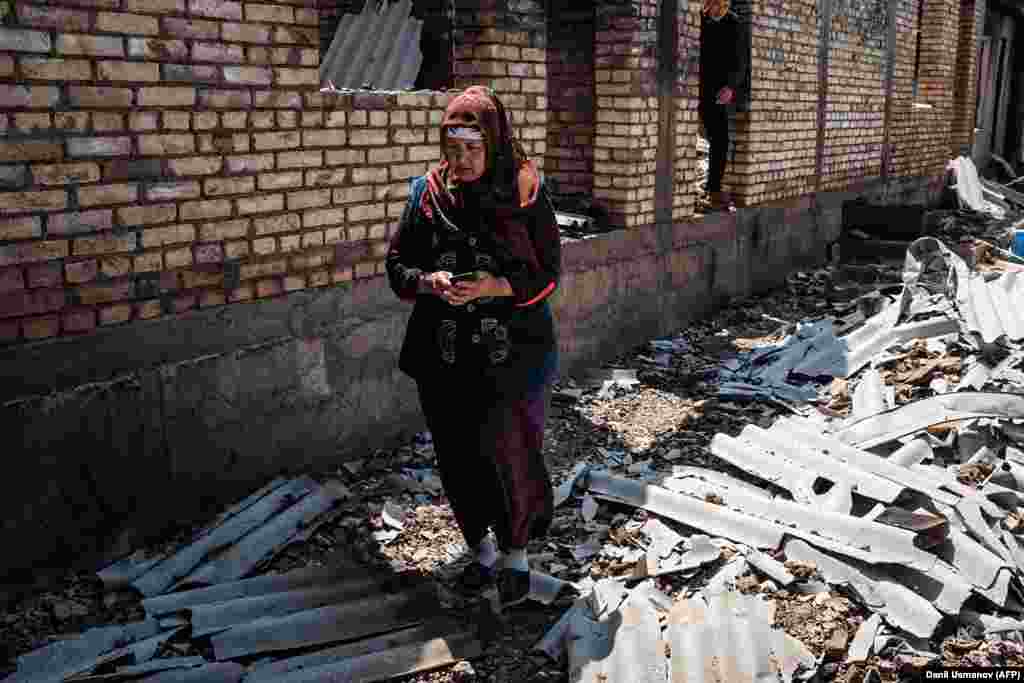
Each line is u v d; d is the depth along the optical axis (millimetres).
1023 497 4160
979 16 15047
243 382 4023
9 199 3150
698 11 6930
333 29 6273
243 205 3932
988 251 9195
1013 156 20125
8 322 3203
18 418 3215
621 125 6391
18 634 3174
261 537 3789
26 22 3113
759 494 4375
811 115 9055
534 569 3783
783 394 5754
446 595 3588
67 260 3346
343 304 4473
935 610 3371
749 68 7746
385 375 4773
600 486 4395
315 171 4223
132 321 3584
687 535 4035
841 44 9422
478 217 3135
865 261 9367
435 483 4461
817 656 3229
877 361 5996
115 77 3393
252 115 3902
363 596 3518
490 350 3184
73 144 3303
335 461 4555
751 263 8383
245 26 3811
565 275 5891
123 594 3445
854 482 4246
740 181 8070
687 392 5961
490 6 5125
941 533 3744
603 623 3340
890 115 11117
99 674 2990
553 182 7004
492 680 3107
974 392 4879
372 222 4559
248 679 2988
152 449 3684
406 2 5547
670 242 7059
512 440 3273
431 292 3170
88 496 3480
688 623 3320
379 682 3041
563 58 6734
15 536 3273
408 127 4656
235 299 3969
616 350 6605
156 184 3588
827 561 3693
